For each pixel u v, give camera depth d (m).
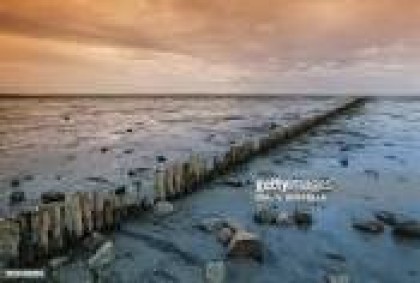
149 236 8.63
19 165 18.62
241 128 38.28
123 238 8.51
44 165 18.61
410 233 8.84
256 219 9.74
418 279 6.91
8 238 6.73
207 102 166.00
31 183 14.85
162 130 38.03
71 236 7.80
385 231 9.22
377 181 14.13
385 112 58.56
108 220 8.77
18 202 11.87
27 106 116.56
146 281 6.67
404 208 11.02
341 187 13.17
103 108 105.12
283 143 22.92
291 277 6.93
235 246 7.66
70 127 42.12
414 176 14.98
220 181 13.68
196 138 30.20
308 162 17.64
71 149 24.33
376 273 7.11
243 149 16.98
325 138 25.98
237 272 7.07
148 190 10.54
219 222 9.29
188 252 7.87
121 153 22.36
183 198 11.66
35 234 7.13
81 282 6.49
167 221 9.58
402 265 7.45
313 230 9.20
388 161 18.09
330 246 8.28
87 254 7.52
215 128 39.50
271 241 8.50
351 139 25.78
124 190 9.95
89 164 18.73
